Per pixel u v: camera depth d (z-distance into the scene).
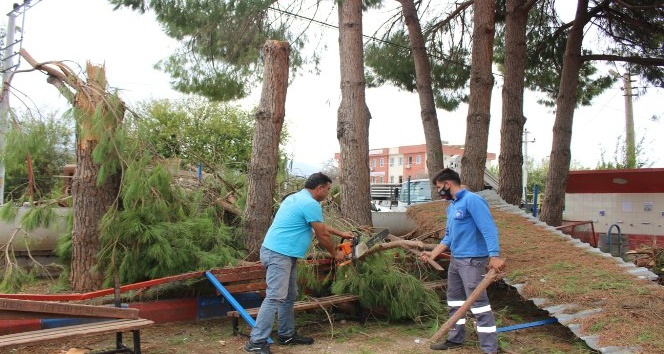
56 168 7.22
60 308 4.54
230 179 8.09
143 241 6.09
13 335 4.25
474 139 10.04
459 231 5.39
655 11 12.27
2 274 6.52
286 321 5.63
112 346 5.38
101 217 6.45
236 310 5.79
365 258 6.37
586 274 6.42
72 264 6.45
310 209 5.33
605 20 13.88
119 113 6.38
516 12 11.48
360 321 6.43
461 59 14.95
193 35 11.03
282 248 5.26
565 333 6.04
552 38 14.70
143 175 6.27
